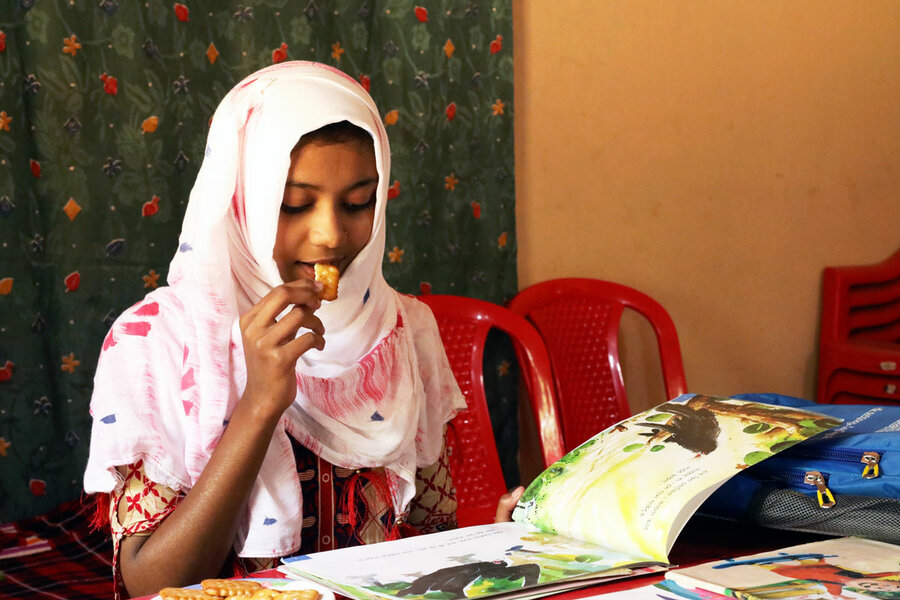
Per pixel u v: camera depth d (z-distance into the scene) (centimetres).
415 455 145
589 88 297
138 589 114
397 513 137
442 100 265
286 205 122
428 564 94
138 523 116
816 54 341
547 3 287
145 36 223
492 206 276
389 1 255
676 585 89
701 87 318
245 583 88
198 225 126
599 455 113
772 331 342
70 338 221
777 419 108
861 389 329
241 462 111
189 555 111
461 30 266
